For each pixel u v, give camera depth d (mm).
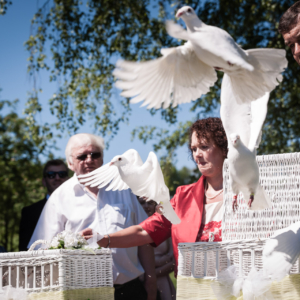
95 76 10109
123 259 3461
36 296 2562
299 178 2732
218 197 3105
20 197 15516
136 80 1789
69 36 9656
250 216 2789
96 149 3875
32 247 2799
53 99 9695
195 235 3012
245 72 1726
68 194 3744
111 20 9586
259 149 9281
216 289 2424
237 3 8797
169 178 10352
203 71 1955
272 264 2287
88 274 2648
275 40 8484
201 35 1668
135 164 2760
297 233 2350
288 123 9172
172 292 4285
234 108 2359
